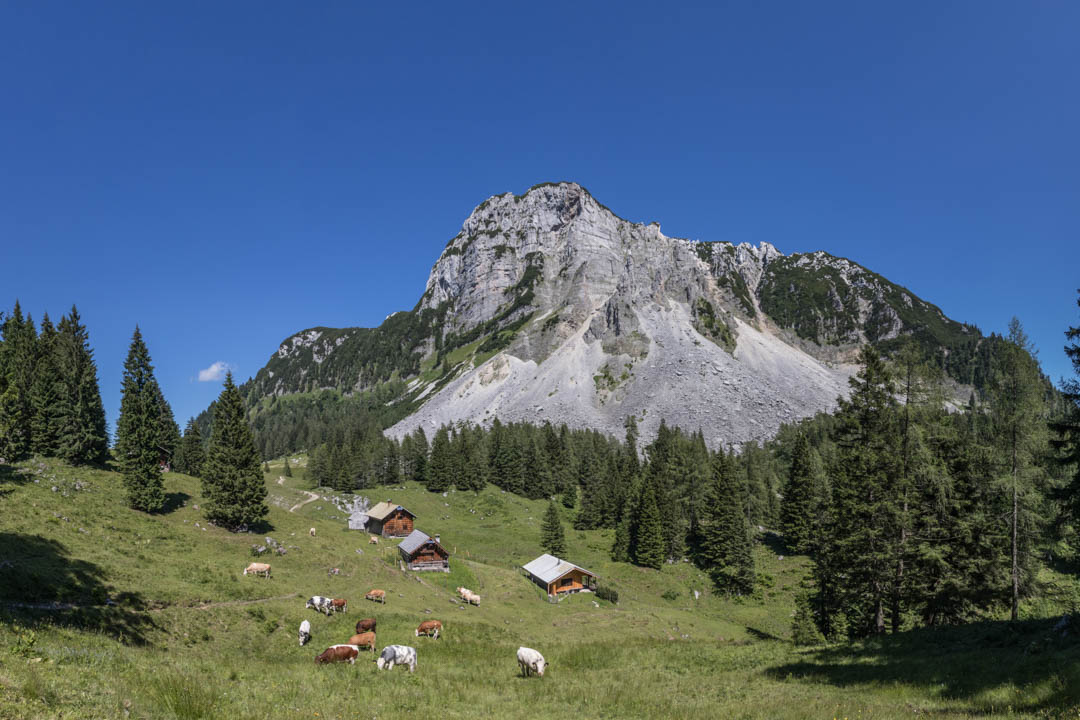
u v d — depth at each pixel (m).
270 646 32.03
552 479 134.62
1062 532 35.38
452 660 31.66
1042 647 21.59
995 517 38.00
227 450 58.53
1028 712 16.03
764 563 87.75
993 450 37.69
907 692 20.56
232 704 14.21
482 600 61.53
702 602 77.62
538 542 98.06
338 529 75.25
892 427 38.22
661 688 23.86
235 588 39.41
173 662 19.27
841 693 21.44
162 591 34.06
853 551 39.22
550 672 29.45
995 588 36.22
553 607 66.00
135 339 75.88
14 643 14.16
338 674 22.56
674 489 104.62
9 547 33.03
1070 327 26.77
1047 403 36.69
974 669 21.44
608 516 110.12
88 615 26.81
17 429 59.12
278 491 119.56
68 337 74.75
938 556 34.88
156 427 60.81
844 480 40.53
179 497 62.56
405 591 52.97
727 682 24.83
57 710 10.20
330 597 44.47
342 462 127.06
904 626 46.72
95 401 67.75
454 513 113.62
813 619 56.91
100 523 46.16
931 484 36.81
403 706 17.45
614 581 82.56
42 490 49.31
